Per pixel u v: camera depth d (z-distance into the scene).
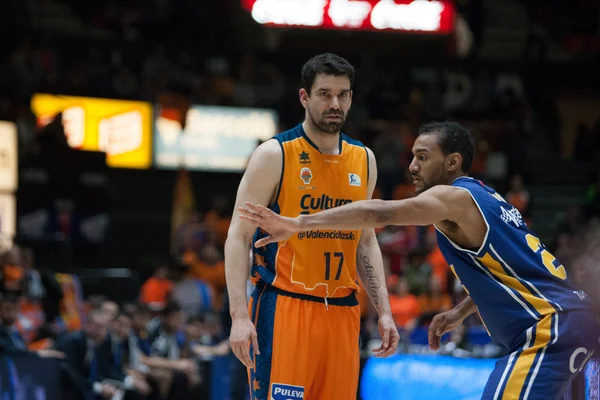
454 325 4.28
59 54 17.19
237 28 19.55
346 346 4.11
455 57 19.41
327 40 19.78
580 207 13.66
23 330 8.10
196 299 10.66
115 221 13.77
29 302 8.48
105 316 7.92
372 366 7.64
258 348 3.97
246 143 15.55
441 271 11.22
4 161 12.10
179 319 8.95
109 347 7.91
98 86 15.45
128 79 16.20
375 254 4.31
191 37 18.08
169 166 15.05
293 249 4.03
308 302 4.03
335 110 3.97
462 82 18.11
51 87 14.57
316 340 4.02
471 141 3.92
